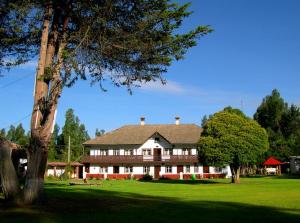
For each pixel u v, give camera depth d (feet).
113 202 69.41
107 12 56.13
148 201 72.69
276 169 264.72
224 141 146.51
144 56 60.13
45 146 58.44
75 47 59.57
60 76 57.06
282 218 49.34
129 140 245.04
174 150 239.50
